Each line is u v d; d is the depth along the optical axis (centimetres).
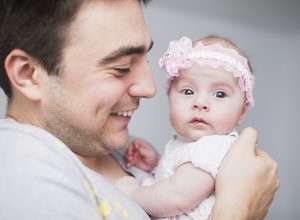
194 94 110
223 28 203
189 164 101
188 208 99
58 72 88
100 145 97
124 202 88
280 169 220
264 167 99
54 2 85
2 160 76
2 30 89
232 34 205
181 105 110
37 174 72
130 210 87
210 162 99
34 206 69
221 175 97
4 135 82
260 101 214
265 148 217
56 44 87
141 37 92
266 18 208
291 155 219
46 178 72
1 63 93
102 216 82
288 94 215
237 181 95
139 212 90
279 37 212
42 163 74
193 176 99
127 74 94
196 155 100
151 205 100
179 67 109
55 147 80
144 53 96
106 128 96
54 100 91
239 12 204
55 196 71
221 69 107
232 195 93
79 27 86
